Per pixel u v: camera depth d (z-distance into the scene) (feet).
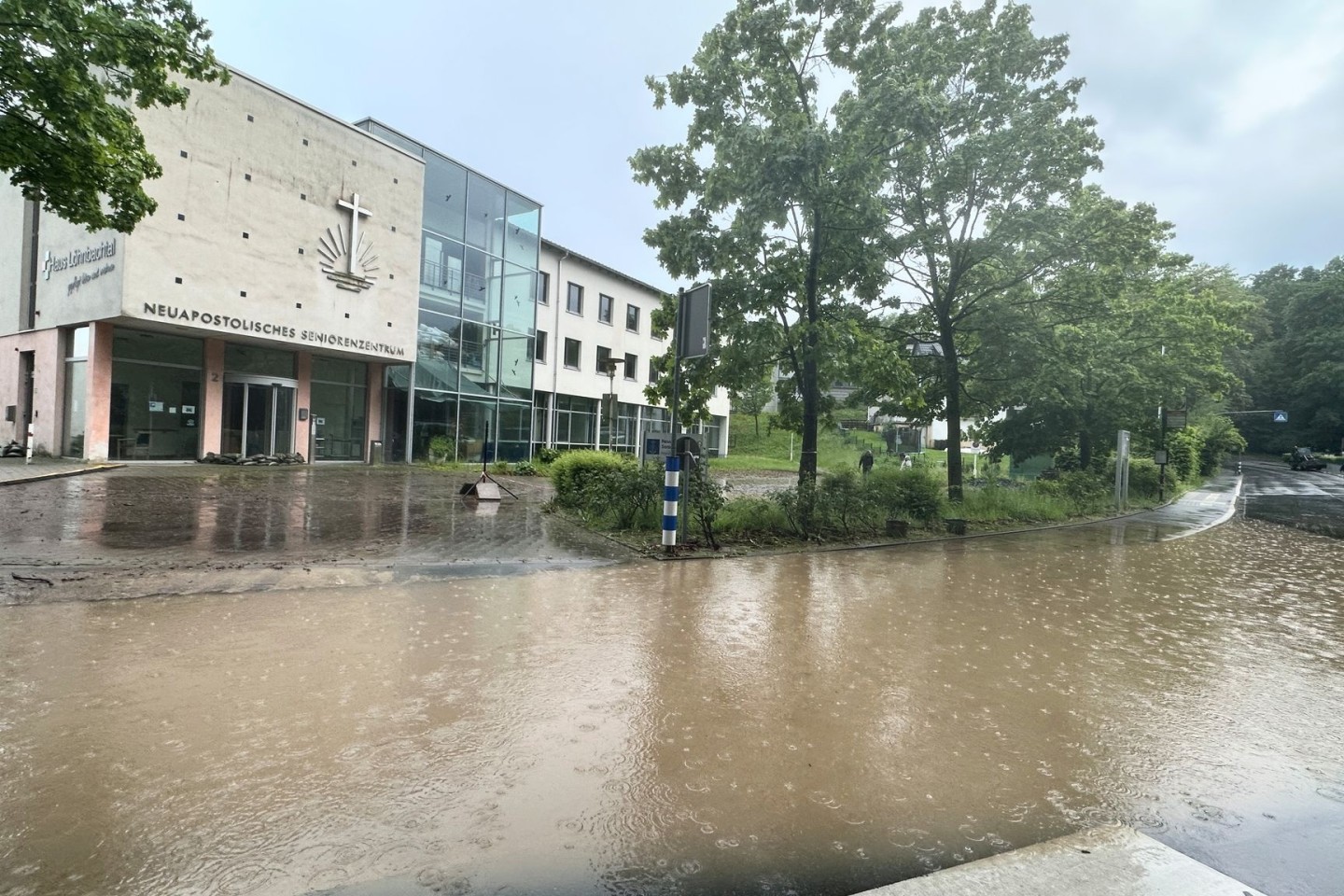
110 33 24.70
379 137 74.02
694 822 8.68
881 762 10.59
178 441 61.93
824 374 39.60
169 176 55.36
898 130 36.68
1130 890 7.64
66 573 19.90
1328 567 33.96
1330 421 219.61
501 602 19.22
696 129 39.58
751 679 13.99
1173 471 94.17
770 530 35.81
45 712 10.87
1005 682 14.51
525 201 90.94
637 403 121.80
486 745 10.48
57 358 60.64
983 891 7.54
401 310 73.92
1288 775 10.68
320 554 24.77
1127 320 64.75
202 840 7.77
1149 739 11.84
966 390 58.08
